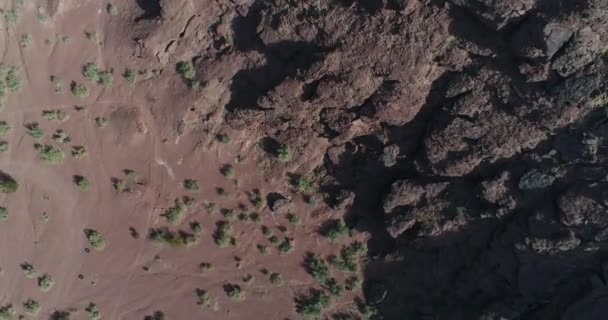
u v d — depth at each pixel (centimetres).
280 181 3306
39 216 3288
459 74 2559
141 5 3222
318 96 2812
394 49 2544
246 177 3322
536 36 2211
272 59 2933
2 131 3288
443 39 2461
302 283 3288
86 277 3278
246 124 3200
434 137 2759
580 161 2447
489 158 2694
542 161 2552
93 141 3331
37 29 3303
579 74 2259
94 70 3306
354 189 3259
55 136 3319
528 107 2441
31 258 3272
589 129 2361
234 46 3025
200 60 3144
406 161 3008
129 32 3212
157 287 3278
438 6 2391
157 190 3319
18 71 3309
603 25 2127
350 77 2673
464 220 2903
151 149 3319
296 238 3306
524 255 2711
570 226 2514
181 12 3038
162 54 3181
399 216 3056
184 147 3303
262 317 3262
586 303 2556
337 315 3259
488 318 2842
